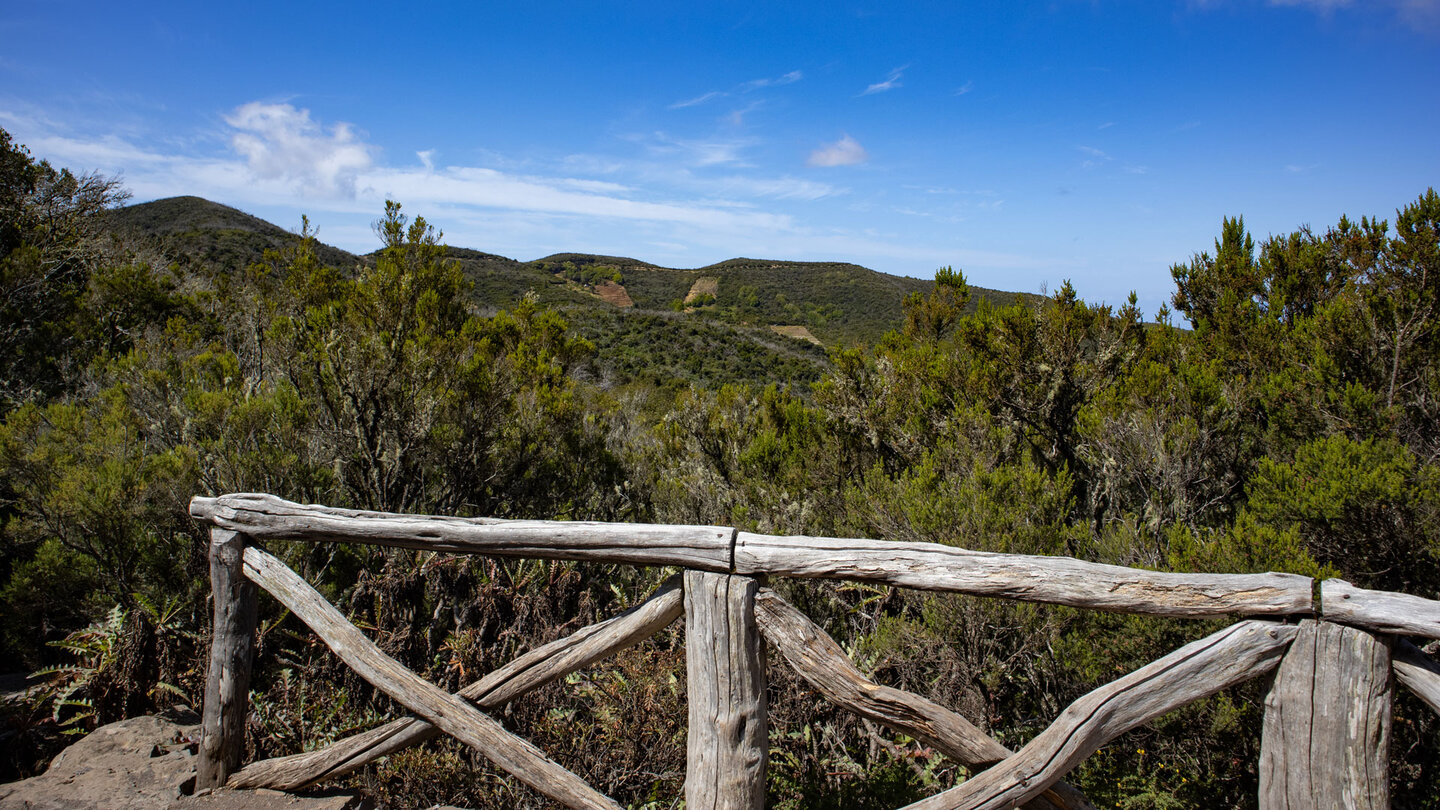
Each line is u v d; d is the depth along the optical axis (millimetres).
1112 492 4930
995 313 6465
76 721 3535
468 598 3949
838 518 5516
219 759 2760
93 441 5570
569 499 6953
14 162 13594
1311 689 1748
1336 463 3494
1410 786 3047
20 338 10297
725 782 2090
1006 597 1940
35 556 4590
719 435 7770
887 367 6699
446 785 3129
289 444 5652
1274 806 1793
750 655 2129
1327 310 4801
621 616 2344
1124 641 3396
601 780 3299
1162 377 5012
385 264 6520
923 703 2021
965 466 5176
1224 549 3330
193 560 4477
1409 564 3326
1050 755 1923
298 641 4242
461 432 5949
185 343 10500
